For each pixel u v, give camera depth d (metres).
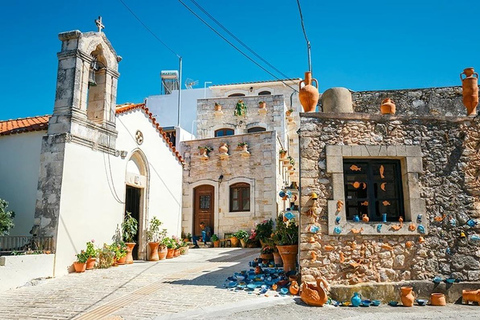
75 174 11.33
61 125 11.37
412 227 8.57
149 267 12.08
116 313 6.88
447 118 9.14
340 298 8.06
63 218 10.81
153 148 15.44
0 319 6.78
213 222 20.17
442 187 8.84
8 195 11.69
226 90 29.27
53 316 6.82
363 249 8.49
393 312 7.30
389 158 9.03
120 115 13.69
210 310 6.91
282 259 9.61
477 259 8.54
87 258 11.23
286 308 7.30
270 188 19.31
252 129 24.56
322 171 8.77
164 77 33.56
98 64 13.05
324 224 8.54
